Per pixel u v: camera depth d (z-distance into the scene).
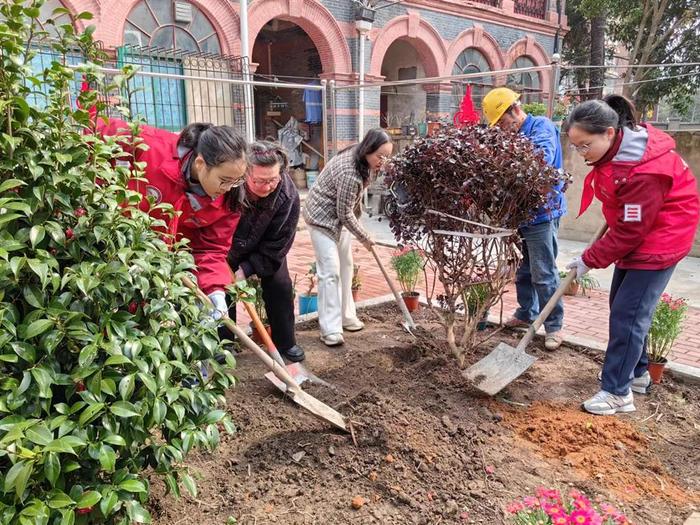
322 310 4.15
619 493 2.50
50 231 1.60
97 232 1.67
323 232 4.05
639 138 2.85
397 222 3.46
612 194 2.95
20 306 1.66
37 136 1.64
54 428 1.49
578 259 3.27
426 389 3.43
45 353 1.57
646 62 14.28
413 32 14.07
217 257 2.96
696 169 7.68
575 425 3.04
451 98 15.28
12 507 1.40
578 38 20.61
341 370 3.72
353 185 3.80
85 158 1.68
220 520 2.32
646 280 3.02
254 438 2.91
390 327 4.62
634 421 3.17
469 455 2.75
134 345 1.65
